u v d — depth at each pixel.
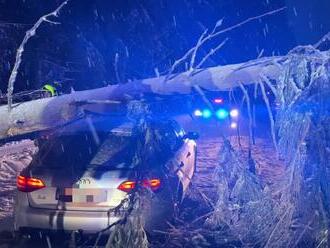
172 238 5.31
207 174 9.02
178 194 5.91
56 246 5.24
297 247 4.46
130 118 5.23
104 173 5.18
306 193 4.33
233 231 5.12
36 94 11.05
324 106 4.23
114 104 5.34
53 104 5.28
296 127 4.29
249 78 4.64
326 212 4.27
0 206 7.01
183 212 6.15
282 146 4.45
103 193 5.11
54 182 5.20
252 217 4.93
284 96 4.35
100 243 5.15
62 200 5.15
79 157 5.45
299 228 4.46
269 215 4.74
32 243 5.37
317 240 4.32
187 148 7.16
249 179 5.04
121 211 5.02
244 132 12.68
